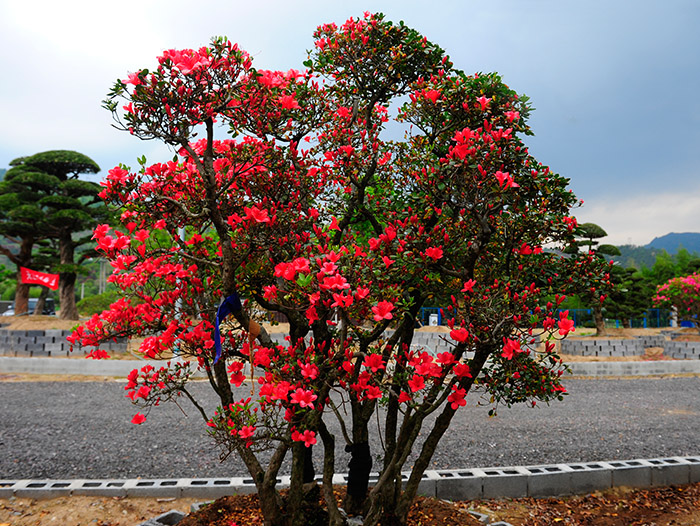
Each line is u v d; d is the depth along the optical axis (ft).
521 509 14.47
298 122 10.15
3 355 39.29
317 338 9.86
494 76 11.41
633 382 38.17
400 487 11.60
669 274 104.73
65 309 62.34
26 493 13.93
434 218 10.67
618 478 16.10
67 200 59.67
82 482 14.69
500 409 27.89
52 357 38.34
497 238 10.18
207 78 8.07
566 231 10.16
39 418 24.07
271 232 8.63
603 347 48.03
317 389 8.62
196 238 9.87
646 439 21.98
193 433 21.81
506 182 8.40
